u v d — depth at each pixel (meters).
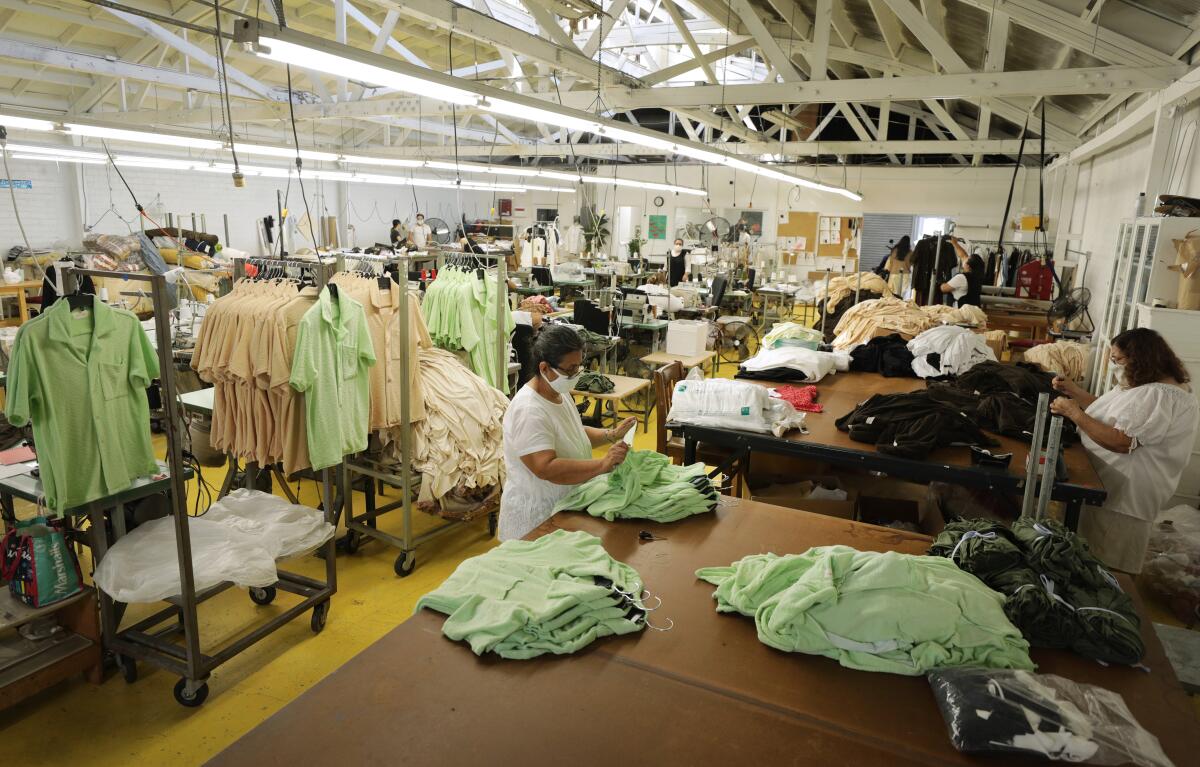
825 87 5.96
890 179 15.51
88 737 2.63
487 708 1.55
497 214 20.08
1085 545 1.98
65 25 7.90
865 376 4.97
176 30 8.06
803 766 1.40
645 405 6.54
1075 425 3.48
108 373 2.72
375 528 4.10
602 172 18.52
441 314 4.56
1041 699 1.52
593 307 7.24
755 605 1.90
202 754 2.56
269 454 3.36
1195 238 4.13
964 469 3.03
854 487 4.35
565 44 5.91
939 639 1.71
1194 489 4.17
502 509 2.73
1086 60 6.17
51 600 2.74
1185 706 1.58
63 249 9.75
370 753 1.41
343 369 3.33
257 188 13.80
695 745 1.46
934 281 8.56
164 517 3.08
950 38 7.68
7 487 2.85
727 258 13.42
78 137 10.27
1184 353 4.06
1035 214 12.73
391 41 7.30
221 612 3.48
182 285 7.06
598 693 1.61
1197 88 4.50
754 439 3.44
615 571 2.04
